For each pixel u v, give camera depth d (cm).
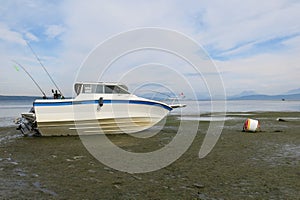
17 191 476
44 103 1081
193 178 547
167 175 572
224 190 473
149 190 478
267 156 736
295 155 745
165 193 462
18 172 599
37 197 448
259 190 470
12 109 3412
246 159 704
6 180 539
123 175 574
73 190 481
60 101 1085
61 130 1123
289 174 564
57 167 643
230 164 655
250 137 1077
